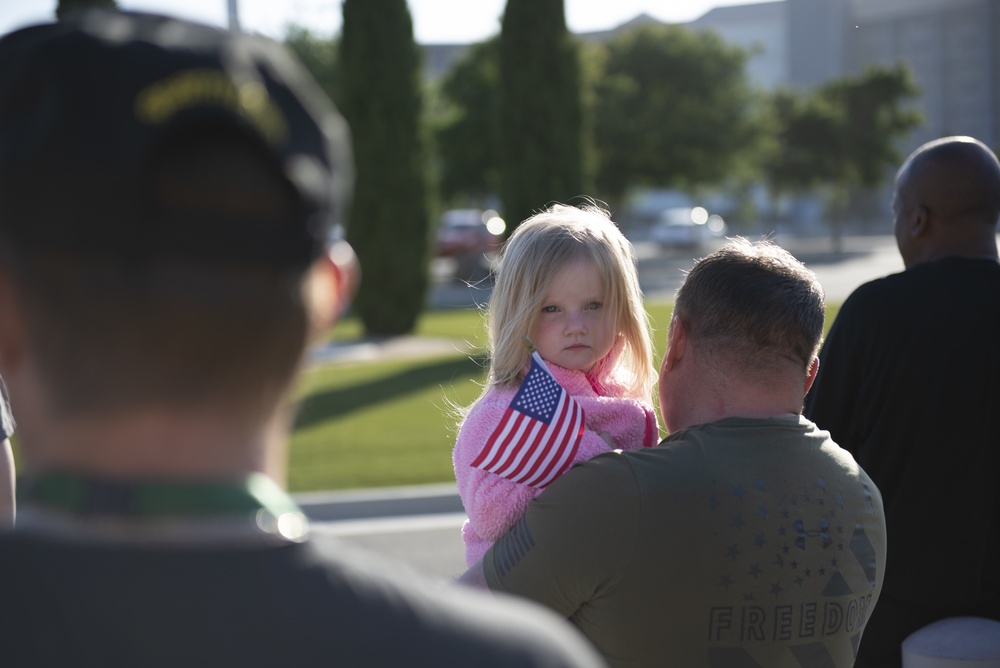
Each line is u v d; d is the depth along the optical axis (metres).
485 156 34.16
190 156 0.66
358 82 15.80
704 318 1.69
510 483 1.85
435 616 0.73
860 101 33.38
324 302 0.81
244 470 0.72
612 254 2.12
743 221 55.09
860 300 2.49
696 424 1.71
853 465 1.69
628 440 2.07
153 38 0.67
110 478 0.69
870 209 47.31
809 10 56.28
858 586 1.61
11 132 0.65
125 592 0.66
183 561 0.67
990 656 2.21
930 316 2.39
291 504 0.74
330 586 0.71
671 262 33.72
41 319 0.68
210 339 0.68
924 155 2.65
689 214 47.03
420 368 12.04
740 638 1.53
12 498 2.12
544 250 2.09
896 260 29.75
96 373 0.68
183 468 0.70
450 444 7.98
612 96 36.59
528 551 1.60
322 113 0.74
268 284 0.70
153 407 0.68
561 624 0.83
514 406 1.84
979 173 2.56
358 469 7.26
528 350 2.07
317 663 0.68
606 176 36.94
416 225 16.09
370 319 16.12
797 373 1.69
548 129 15.81
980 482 2.36
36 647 0.65
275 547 0.70
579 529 1.55
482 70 34.53
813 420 2.55
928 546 2.39
